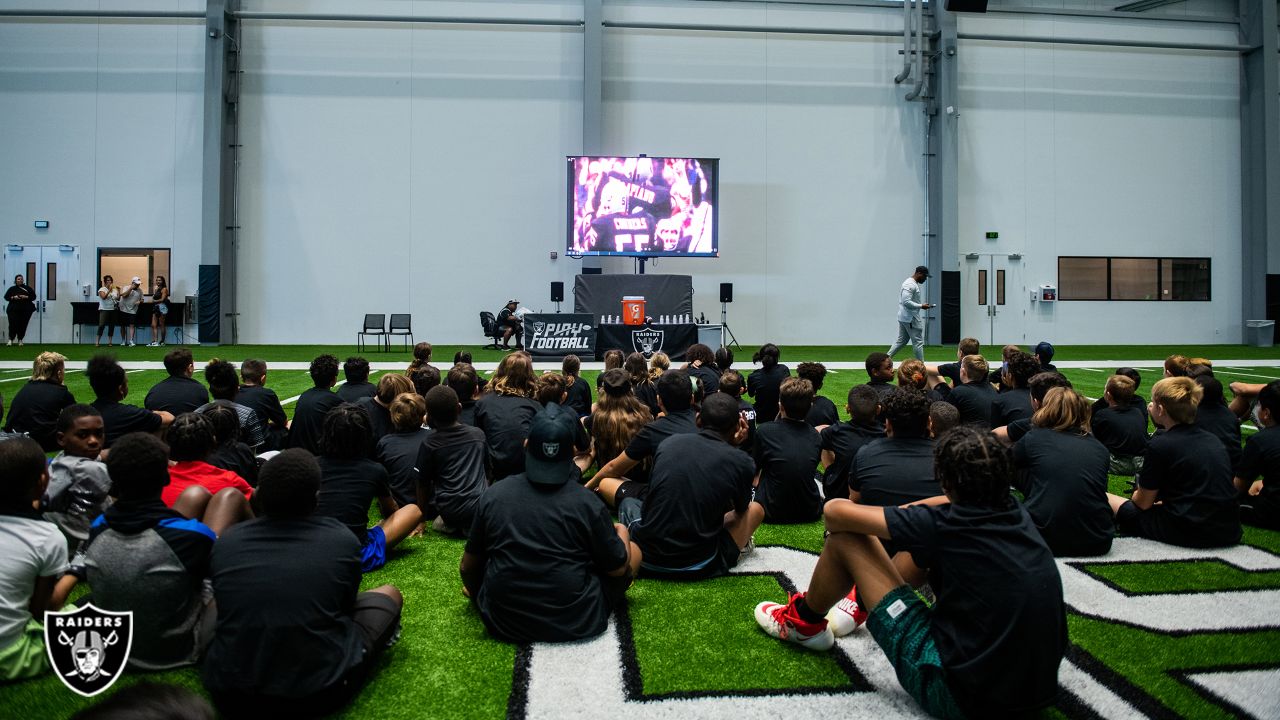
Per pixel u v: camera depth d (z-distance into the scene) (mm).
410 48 17000
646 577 3076
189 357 5016
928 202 17891
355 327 17062
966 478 1850
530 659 2350
